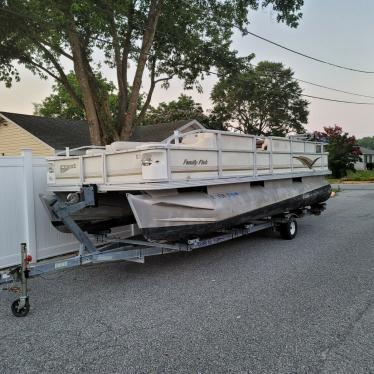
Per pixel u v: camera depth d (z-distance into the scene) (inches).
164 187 209.0
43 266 186.5
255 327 158.9
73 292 211.2
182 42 663.8
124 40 615.8
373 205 595.8
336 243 320.8
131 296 202.2
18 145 722.2
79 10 451.2
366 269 239.6
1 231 255.4
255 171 291.0
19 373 128.9
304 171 367.9
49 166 266.2
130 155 215.8
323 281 217.3
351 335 148.9
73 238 301.3
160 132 829.2
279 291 202.4
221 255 287.7
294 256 279.3
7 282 178.2
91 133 566.9
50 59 591.2
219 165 253.4
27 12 472.1
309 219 463.2
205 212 239.5
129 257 224.2
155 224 215.0
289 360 132.0
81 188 235.3
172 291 208.2
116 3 500.7
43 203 259.6
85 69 572.7
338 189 916.6
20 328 165.2
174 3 617.0
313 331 153.5
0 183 255.9
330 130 1537.9
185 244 239.1
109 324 166.9
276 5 617.6
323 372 124.0
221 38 702.5
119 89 608.1
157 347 144.6
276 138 323.0
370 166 2262.6
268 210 302.0
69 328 163.9
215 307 182.5
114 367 131.3
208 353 138.8
